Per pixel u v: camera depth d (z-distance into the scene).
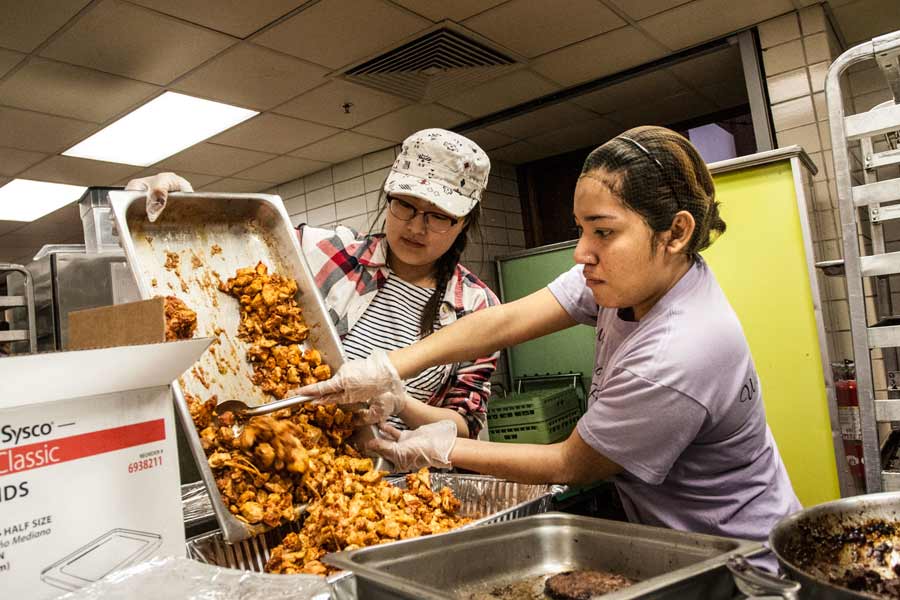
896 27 3.44
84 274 2.49
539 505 1.11
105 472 0.72
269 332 1.42
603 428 1.05
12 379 0.62
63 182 4.67
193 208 1.39
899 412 1.42
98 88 3.31
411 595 0.61
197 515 1.17
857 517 0.76
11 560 0.63
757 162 2.44
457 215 1.54
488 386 1.79
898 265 1.43
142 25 2.78
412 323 1.72
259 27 2.89
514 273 4.49
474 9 2.89
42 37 2.78
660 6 3.03
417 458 1.30
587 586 0.76
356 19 2.89
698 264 1.13
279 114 3.88
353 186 4.96
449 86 3.70
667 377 0.99
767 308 2.47
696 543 0.73
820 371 2.39
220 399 1.30
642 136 1.01
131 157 4.32
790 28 3.23
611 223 0.99
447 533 0.83
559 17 3.04
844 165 1.50
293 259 1.48
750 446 1.10
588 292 1.39
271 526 1.08
